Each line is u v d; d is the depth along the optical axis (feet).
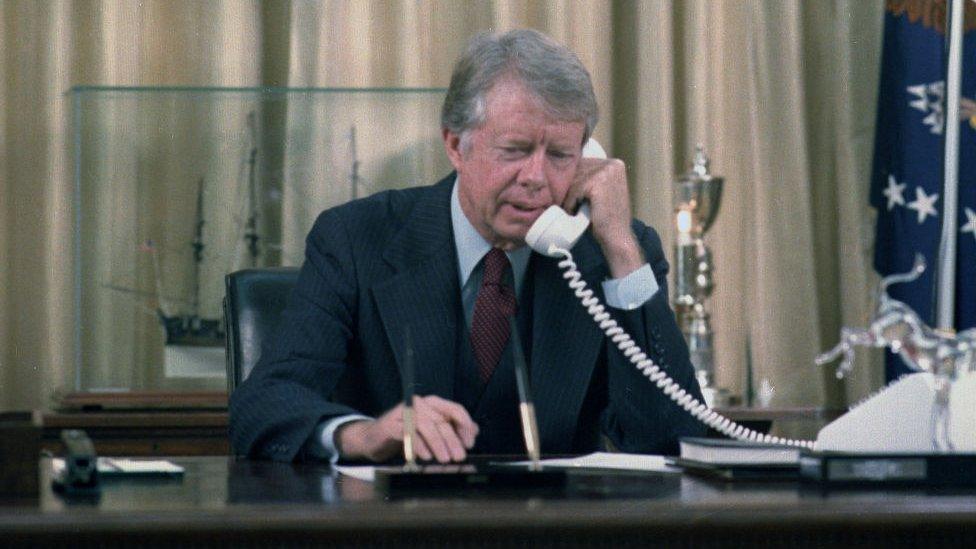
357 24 15.79
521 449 8.15
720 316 16.63
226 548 4.21
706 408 7.85
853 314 16.55
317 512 4.27
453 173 8.69
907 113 14.90
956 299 14.56
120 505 4.55
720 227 16.66
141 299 13.21
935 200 14.74
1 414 5.31
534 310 8.17
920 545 4.43
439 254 8.27
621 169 8.15
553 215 7.86
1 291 15.12
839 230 16.72
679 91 16.80
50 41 15.12
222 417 12.68
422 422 6.56
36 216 15.16
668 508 4.36
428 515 4.25
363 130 13.55
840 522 4.37
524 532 4.27
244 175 13.37
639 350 7.87
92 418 12.44
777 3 16.58
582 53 16.26
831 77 16.90
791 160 16.55
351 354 8.43
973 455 5.38
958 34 13.69
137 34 15.35
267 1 15.66
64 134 15.12
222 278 13.33
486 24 16.07
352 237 8.46
